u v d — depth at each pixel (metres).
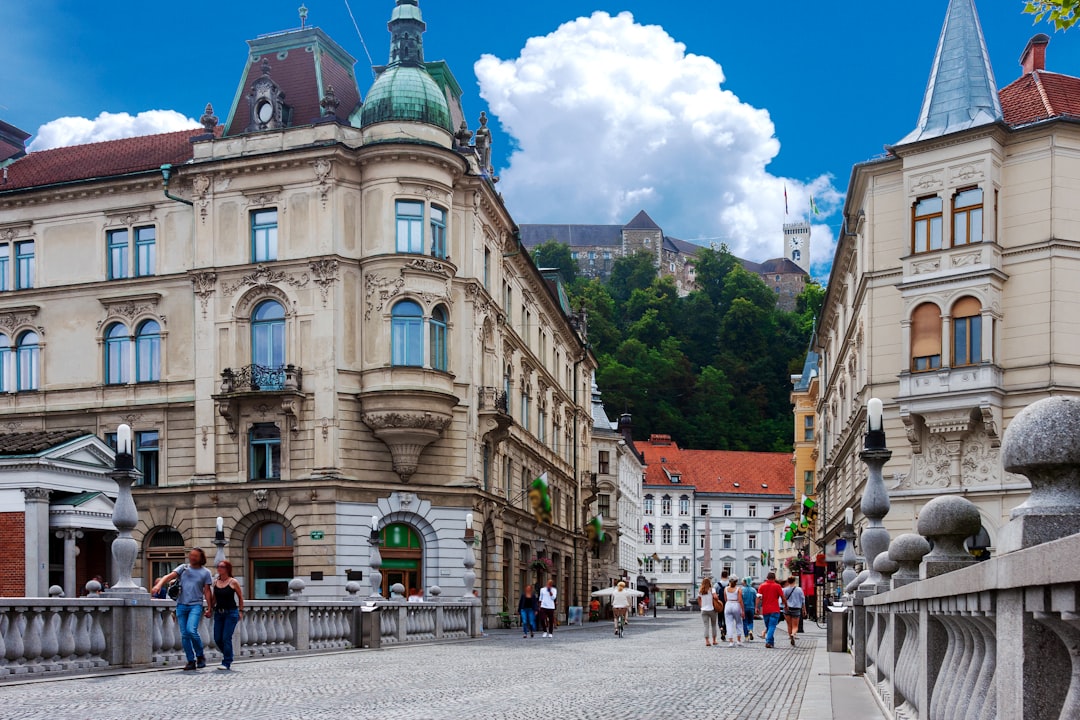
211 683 15.03
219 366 40.50
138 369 42.44
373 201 40.03
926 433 35.34
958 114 35.72
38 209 44.22
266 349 40.34
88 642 16.38
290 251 40.16
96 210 43.47
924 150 35.59
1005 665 4.12
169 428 41.31
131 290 42.59
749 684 15.91
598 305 131.00
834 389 55.38
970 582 4.67
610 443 86.31
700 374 130.62
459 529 40.03
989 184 34.41
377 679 16.20
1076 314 33.84
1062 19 14.82
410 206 40.12
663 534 122.06
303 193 40.25
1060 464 4.51
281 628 22.09
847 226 42.09
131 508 17.50
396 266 39.34
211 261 41.03
